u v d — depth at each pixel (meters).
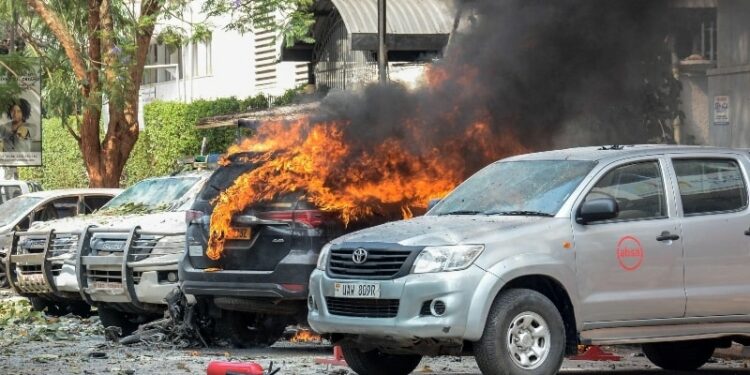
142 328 18.08
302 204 16.08
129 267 18.58
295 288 15.91
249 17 31.12
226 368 12.16
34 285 21.25
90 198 27.70
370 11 26.16
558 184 13.25
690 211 13.43
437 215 13.78
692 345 14.99
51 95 31.55
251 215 16.27
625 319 12.89
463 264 12.21
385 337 12.55
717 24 21.39
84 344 18.22
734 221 13.55
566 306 12.71
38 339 18.80
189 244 16.98
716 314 13.37
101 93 30.89
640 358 16.47
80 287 19.33
